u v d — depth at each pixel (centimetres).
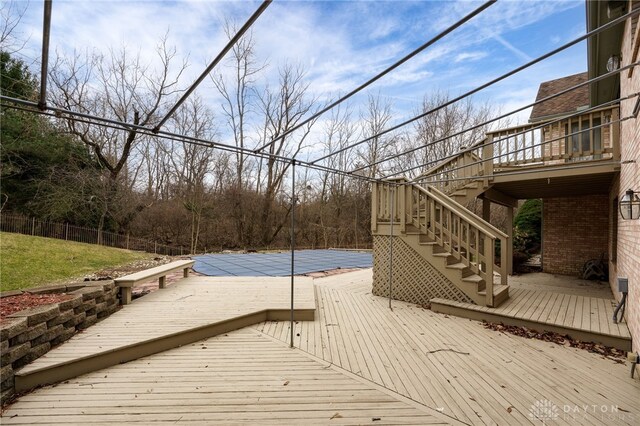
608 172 545
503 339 391
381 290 602
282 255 1331
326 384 281
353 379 290
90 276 735
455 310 487
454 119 1873
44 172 1403
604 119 579
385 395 263
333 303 556
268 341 381
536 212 1225
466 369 311
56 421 229
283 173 1908
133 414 237
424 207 571
